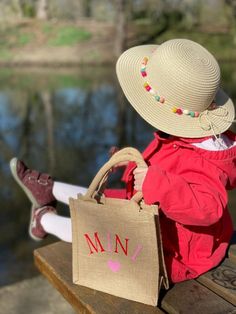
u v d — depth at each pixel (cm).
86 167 638
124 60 186
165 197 147
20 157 682
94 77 1484
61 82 1367
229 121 170
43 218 216
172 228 169
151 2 2353
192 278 175
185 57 162
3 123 883
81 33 2112
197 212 147
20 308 263
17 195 542
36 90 1222
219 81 167
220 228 179
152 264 156
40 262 201
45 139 774
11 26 2167
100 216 160
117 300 165
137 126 844
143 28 2234
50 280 193
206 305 161
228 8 2198
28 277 384
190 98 161
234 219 448
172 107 164
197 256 175
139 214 151
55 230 210
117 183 529
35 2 2503
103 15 2884
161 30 2214
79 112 959
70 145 737
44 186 219
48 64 1888
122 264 162
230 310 158
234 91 1077
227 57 1925
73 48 2002
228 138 178
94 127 842
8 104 1043
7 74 1598
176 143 163
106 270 167
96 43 2047
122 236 158
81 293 170
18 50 1972
